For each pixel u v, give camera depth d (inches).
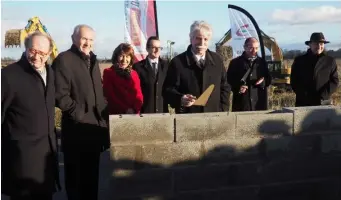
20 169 126.4
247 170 148.9
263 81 214.1
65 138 158.4
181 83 163.8
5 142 127.2
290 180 154.3
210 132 143.9
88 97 155.4
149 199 139.9
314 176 157.1
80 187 163.3
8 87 124.3
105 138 163.6
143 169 138.5
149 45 198.5
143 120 136.9
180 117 140.6
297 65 221.3
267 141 150.3
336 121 157.8
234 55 382.3
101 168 222.2
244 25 373.4
